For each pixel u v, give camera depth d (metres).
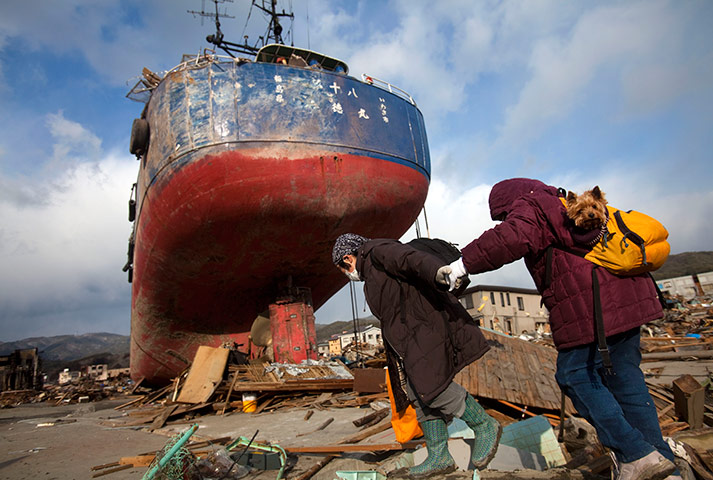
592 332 1.83
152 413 9.09
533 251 1.93
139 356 18.00
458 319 2.16
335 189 10.77
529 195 2.05
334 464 3.25
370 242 2.34
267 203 10.45
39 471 4.09
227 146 10.02
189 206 10.52
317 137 10.59
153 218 11.62
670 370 9.25
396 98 12.50
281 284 13.85
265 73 10.64
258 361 12.45
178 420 8.38
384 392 8.22
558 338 1.98
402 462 2.76
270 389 9.09
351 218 11.40
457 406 2.15
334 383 9.41
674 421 4.00
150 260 13.19
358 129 11.16
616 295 1.81
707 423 3.81
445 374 2.06
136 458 4.05
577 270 1.86
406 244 2.20
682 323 20.52
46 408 18.23
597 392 1.87
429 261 1.93
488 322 35.97
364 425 5.05
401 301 2.17
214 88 10.37
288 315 13.38
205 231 10.98
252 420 7.46
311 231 11.46
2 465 4.57
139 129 11.68
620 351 1.90
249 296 15.08
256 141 10.14
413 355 2.09
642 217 1.83
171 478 2.60
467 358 2.11
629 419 1.92
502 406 5.27
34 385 45.31
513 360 6.27
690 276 37.78
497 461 2.59
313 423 6.36
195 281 13.56
